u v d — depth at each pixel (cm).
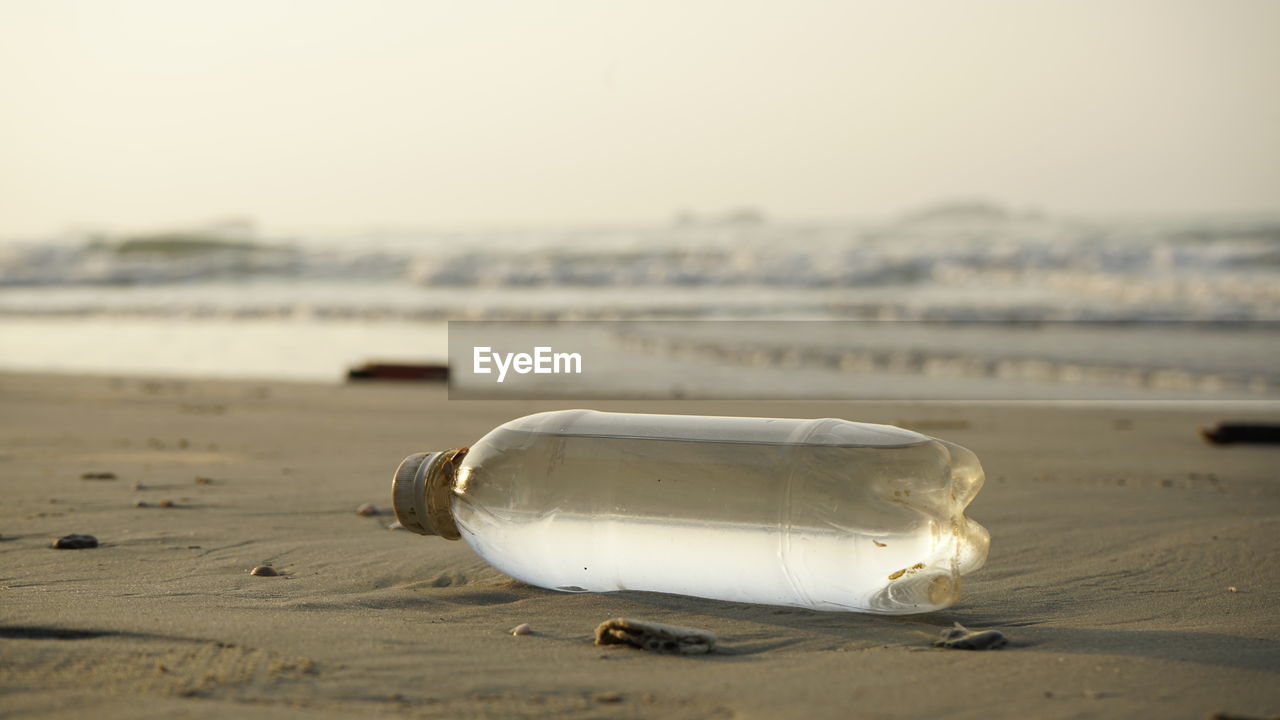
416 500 82
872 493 77
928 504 77
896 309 370
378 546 94
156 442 152
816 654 74
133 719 64
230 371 277
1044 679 71
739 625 78
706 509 78
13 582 84
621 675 70
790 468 78
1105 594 85
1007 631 78
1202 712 67
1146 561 92
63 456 137
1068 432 170
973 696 69
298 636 74
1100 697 69
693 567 79
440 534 83
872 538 76
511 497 81
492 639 75
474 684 69
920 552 76
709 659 73
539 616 79
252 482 117
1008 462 140
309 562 90
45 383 240
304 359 297
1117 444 158
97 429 167
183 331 374
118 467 127
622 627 74
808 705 67
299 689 68
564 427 81
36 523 99
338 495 111
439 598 82
